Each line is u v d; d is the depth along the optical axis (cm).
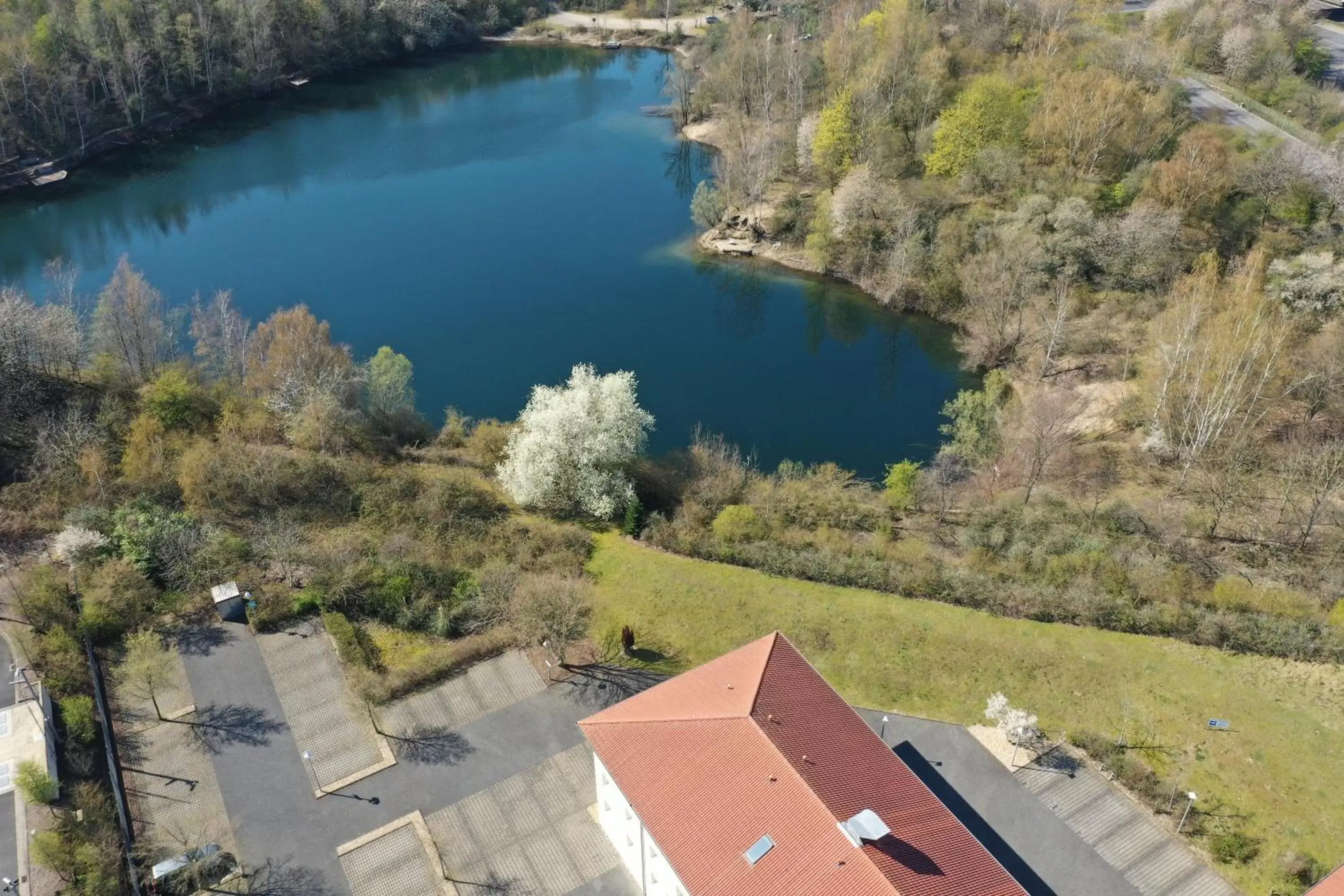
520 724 5138
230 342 8419
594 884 4359
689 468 7725
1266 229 9588
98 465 6538
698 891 3600
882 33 13362
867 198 11138
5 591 5744
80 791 4547
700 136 15975
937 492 7212
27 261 11694
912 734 5059
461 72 19575
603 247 12544
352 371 8388
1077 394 8644
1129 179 10231
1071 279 9519
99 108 14800
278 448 7431
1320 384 7381
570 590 5881
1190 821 4569
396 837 4553
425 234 12738
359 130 16300
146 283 9294
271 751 4950
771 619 5891
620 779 4044
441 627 5681
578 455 7056
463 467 7806
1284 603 5653
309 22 18325
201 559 6028
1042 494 7106
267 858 4444
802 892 3491
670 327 10838
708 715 4162
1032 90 11725
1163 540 6512
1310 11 14700
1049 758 4900
